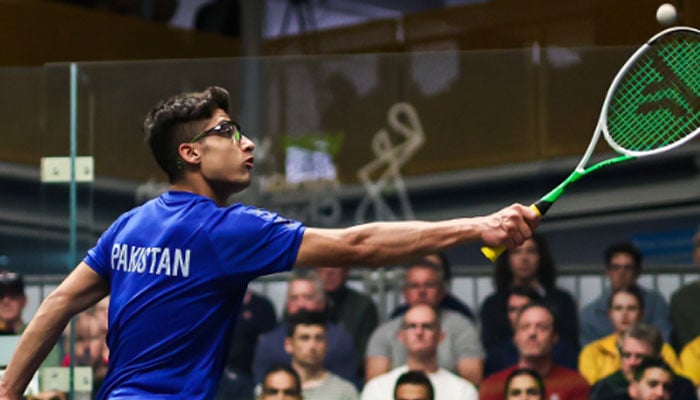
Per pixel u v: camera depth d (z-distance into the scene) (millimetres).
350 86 7828
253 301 7773
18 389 4371
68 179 7500
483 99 7797
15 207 7781
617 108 5730
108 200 7547
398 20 9570
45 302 4355
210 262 4039
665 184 7625
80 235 7492
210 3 10539
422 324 7707
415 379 7699
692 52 5336
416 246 4039
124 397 4004
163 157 4316
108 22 9648
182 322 4039
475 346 7707
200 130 4254
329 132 7828
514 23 9000
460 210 7832
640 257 7656
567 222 7727
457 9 9305
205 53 10266
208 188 4285
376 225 4090
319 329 7734
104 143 7547
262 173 7809
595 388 7641
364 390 7727
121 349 4105
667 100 5352
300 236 4051
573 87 7723
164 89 7629
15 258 7680
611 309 7664
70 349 7320
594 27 8594
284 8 11648
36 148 7812
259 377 7746
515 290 7703
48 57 9352
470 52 7797
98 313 7352
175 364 4039
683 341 7609
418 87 7824
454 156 7832
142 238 4160
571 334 7672
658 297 7633
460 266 7742
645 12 8328
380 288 7754
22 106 7836
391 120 7848
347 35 9766
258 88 7766
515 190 7801
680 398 7602
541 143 7758
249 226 4051
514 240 4066
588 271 7703
